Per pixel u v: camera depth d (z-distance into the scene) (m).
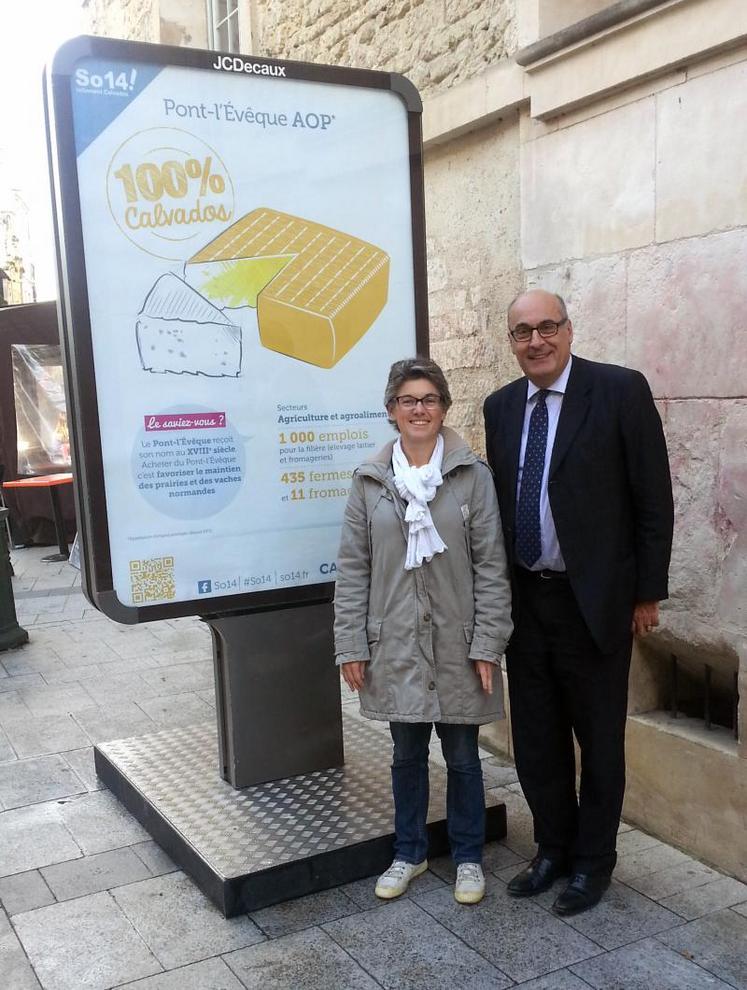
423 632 2.59
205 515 2.96
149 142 2.76
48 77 2.63
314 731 3.36
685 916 2.64
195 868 2.84
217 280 2.90
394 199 3.16
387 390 2.66
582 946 2.51
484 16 3.72
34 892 2.88
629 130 3.03
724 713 3.18
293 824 2.98
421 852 2.85
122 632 6.13
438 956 2.48
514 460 2.65
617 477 2.53
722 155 2.71
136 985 2.40
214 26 7.58
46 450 10.15
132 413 2.83
